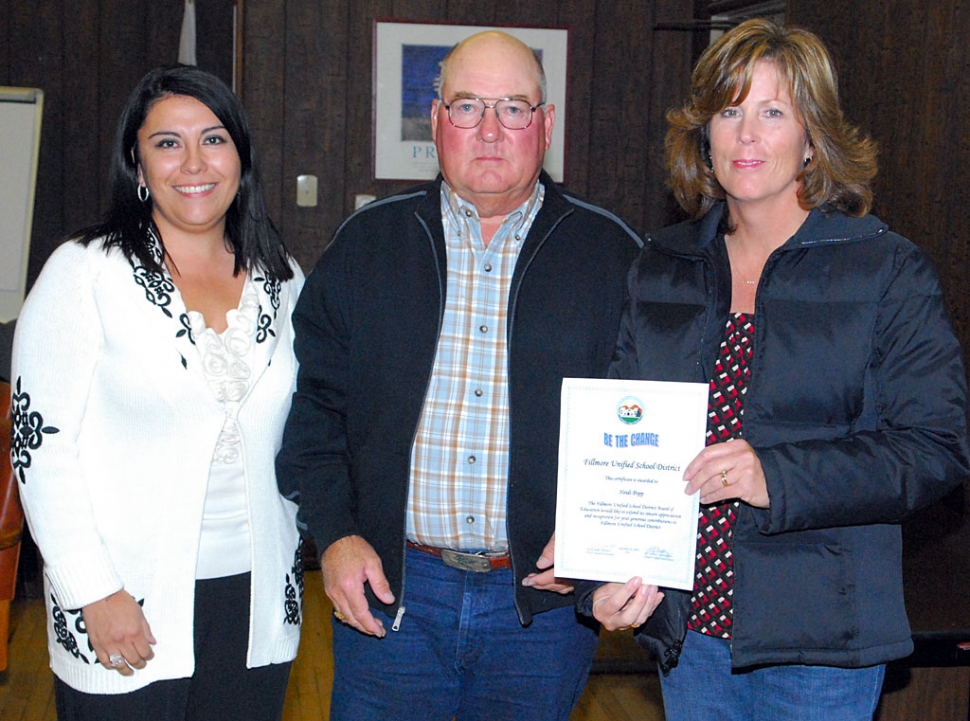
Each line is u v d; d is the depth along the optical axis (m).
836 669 1.57
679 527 1.54
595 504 1.57
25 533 4.01
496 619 1.83
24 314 1.67
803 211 1.61
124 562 1.68
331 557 1.75
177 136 1.74
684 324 1.63
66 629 1.68
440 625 1.84
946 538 2.97
